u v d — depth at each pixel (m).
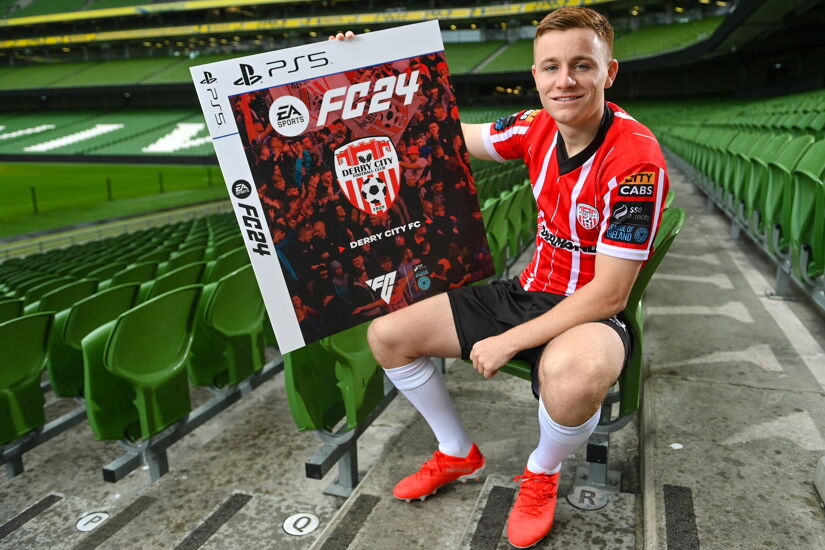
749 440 1.81
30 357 2.36
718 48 23.48
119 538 1.83
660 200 1.38
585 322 1.44
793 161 3.20
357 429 1.98
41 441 2.51
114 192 22.17
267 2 37.62
